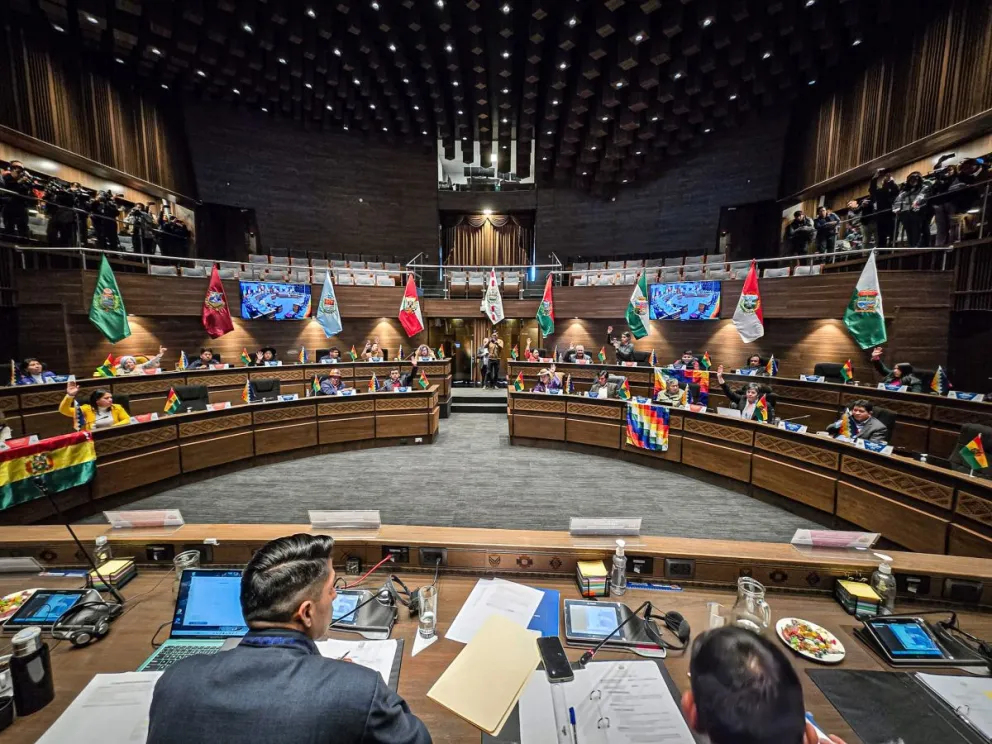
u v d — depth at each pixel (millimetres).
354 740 891
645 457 6805
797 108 12680
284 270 11391
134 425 5230
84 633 1785
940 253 7848
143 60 10414
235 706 895
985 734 1370
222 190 13234
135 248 10047
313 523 2494
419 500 5359
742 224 14211
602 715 1371
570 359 10891
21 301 8016
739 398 6797
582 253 16375
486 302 11727
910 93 9344
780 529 4699
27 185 8109
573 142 14203
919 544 3873
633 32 9391
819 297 8656
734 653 826
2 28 8539
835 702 1493
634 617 1893
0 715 1393
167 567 2389
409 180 15852
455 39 10898
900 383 6875
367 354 11180
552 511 5078
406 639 1809
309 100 12602
